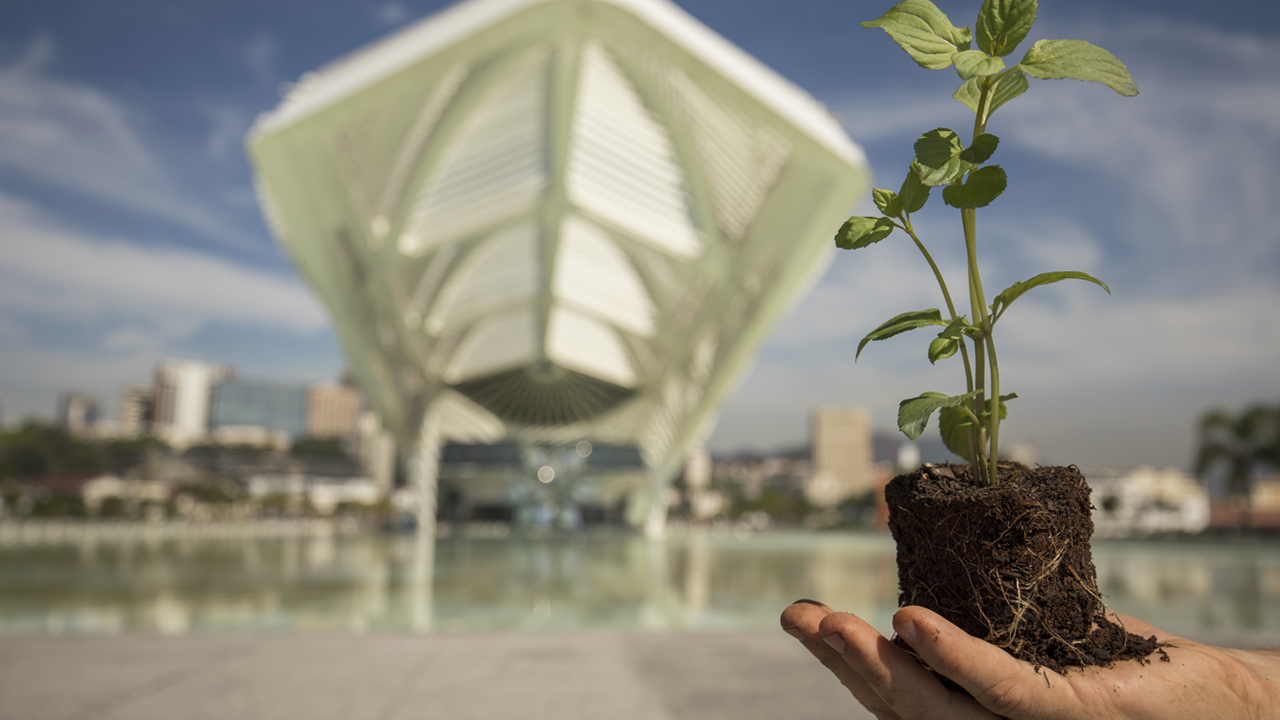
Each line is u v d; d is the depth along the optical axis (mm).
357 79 19875
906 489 868
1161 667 785
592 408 39375
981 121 802
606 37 18578
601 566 14672
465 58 18625
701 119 21922
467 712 3262
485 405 38844
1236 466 39688
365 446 127875
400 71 18891
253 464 104562
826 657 809
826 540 37812
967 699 733
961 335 831
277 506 77812
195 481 88875
